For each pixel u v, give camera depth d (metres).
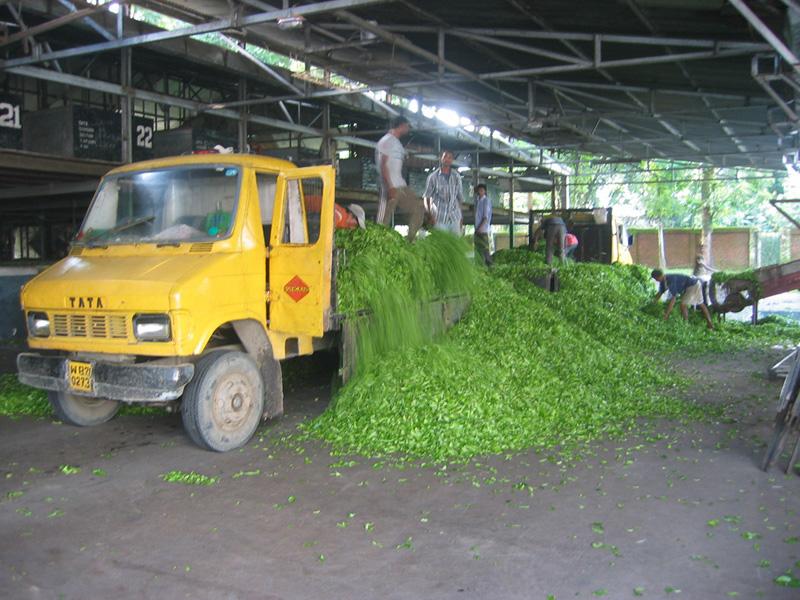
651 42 8.99
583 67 9.59
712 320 13.23
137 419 6.59
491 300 8.59
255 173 5.88
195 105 12.82
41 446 5.73
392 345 6.75
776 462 5.15
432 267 7.71
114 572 3.56
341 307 6.16
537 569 3.53
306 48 10.38
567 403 6.61
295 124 15.02
